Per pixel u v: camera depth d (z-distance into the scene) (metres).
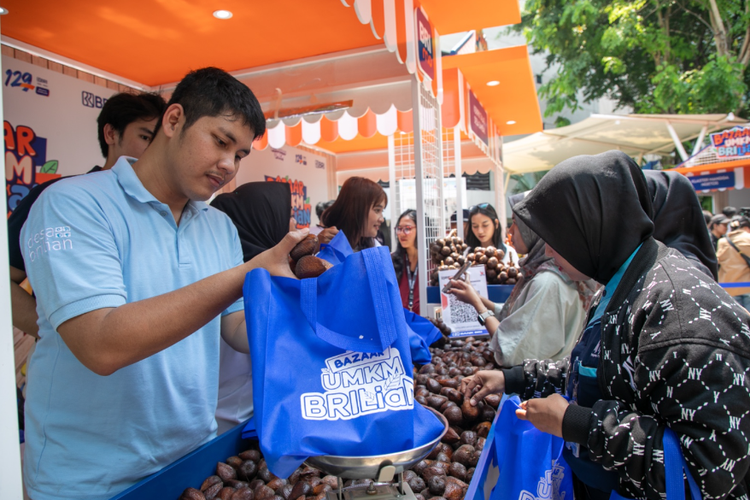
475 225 4.59
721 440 0.87
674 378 0.92
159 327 0.93
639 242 1.13
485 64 4.69
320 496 1.25
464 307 2.84
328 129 4.85
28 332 1.55
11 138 3.00
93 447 1.20
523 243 2.63
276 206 2.21
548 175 1.24
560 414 1.07
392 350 0.97
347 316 0.97
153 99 1.96
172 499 1.21
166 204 1.29
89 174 1.22
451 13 3.75
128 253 1.18
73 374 1.17
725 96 13.59
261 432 0.83
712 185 8.74
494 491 1.35
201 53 3.52
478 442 1.61
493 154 7.09
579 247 1.19
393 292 0.98
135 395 1.21
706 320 0.92
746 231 6.05
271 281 0.97
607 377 1.08
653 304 0.99
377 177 7.10
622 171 1.16
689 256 1.58
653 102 16.42
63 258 0.99
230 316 1.49
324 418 0.88
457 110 4.70
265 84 3.77
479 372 1.72
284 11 2.92
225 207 2.12
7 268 0.76
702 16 15.63
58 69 3.39
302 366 0.92
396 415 0.90
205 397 1.39
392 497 0.98
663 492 0.93
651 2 15.71
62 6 2.76
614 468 1.01
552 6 16.59
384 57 3.46
